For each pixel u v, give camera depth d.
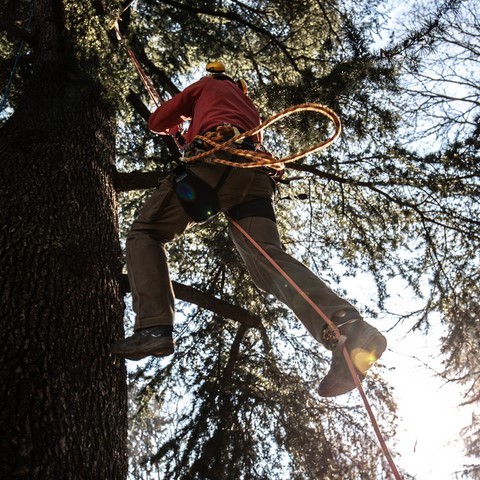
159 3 7.80
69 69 5.77
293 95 6.88
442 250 7.50
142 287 3.20
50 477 3.11
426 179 7.39
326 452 7.19
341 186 7.79
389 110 7.20
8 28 5.98
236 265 7.65
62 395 3.44
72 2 6.15
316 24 8.03
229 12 8.04
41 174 4.77
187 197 3.30
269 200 3.46
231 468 6.94
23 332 3.65
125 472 3.58
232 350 7.54
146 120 6.99
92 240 4.51
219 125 3.42
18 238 4.22
